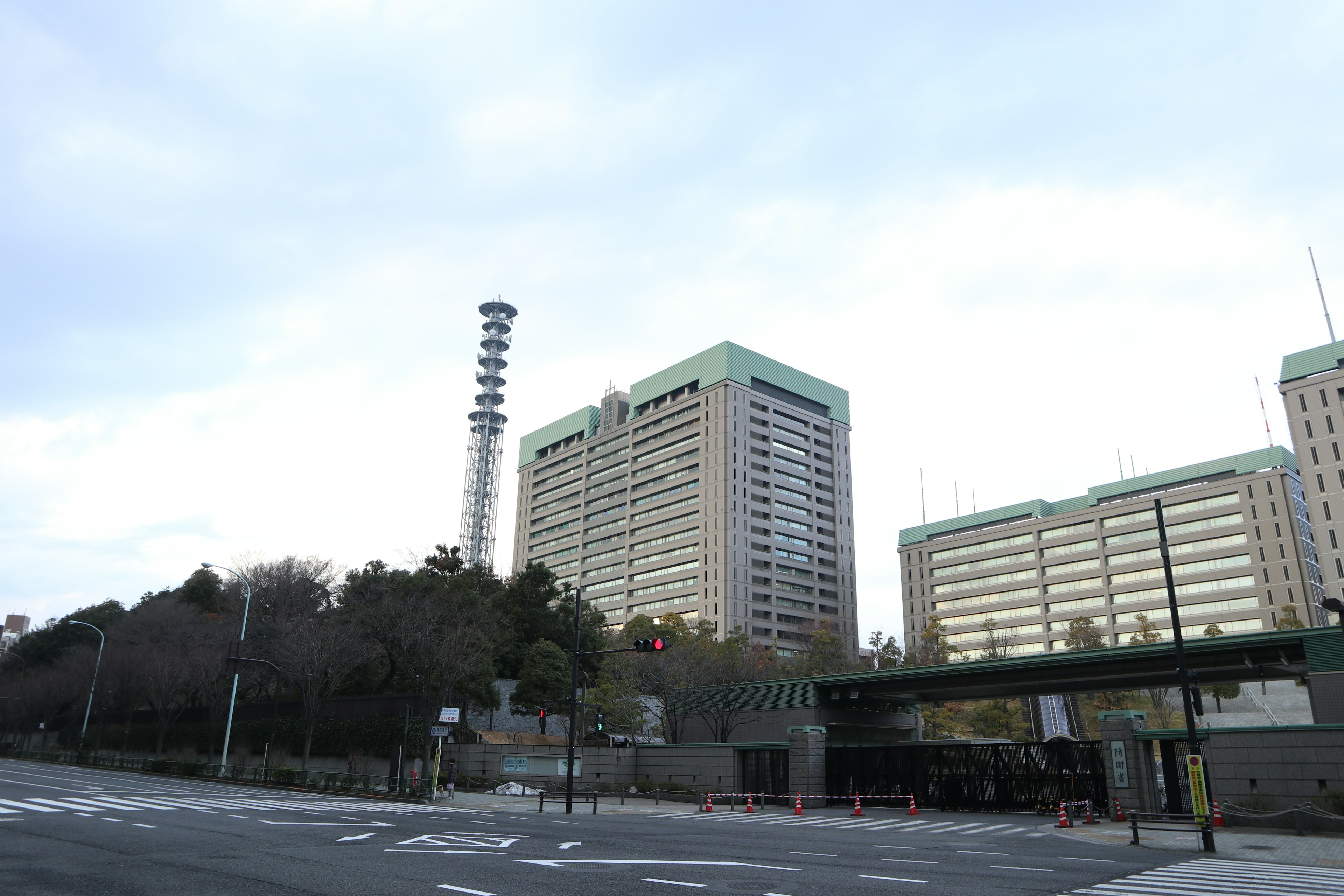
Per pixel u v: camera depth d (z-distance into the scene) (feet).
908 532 529.04
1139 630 351.67
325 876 40.91
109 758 189.78
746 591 428.97
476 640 154.40
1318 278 354.54
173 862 44.65
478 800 120.57
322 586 209.77
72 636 282.97
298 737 171.94
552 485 562.66
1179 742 108.27
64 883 37.65
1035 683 157.48
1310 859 59.57
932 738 250.16
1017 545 462.60
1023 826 98.58
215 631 193.77
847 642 462.60
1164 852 64.85
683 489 461.78
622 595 481.87
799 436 481.87
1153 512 410.52
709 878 42.98
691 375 477.77
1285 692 293.02
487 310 572.92
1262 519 371.97
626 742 181.88
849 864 51.42
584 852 54.90
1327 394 333.62
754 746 146.10
